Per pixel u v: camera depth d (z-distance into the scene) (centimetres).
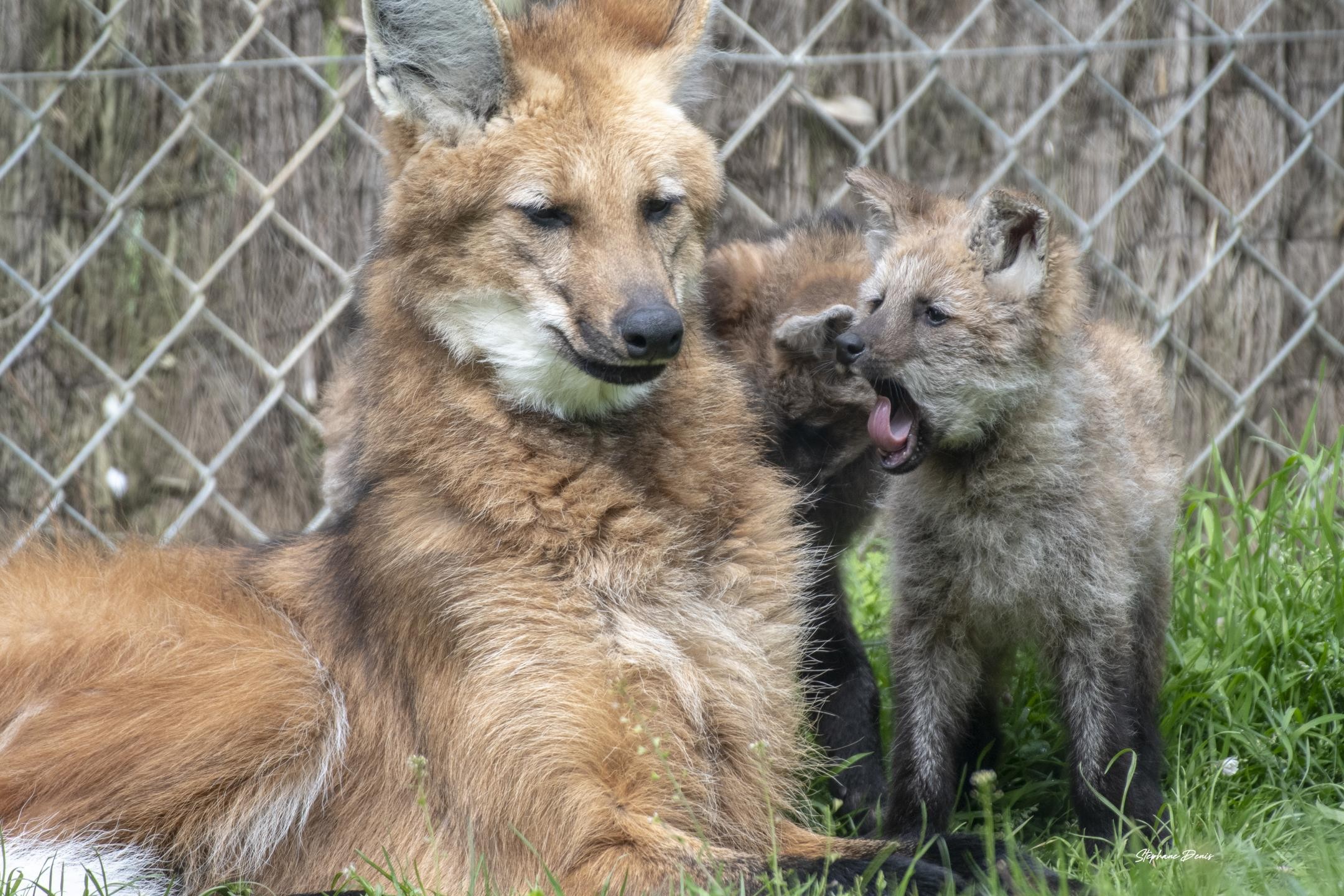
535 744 536
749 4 987
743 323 733
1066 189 1010
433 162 565
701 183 601
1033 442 597
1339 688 664
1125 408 663
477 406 564
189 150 996
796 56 912
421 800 533
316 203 993
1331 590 702
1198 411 1012
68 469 955
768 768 586
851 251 774
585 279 552
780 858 532
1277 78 1009
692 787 559
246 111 988
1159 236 1009
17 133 995
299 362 1015
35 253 1010
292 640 600
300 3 977
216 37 984
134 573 625
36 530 712
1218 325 1018
